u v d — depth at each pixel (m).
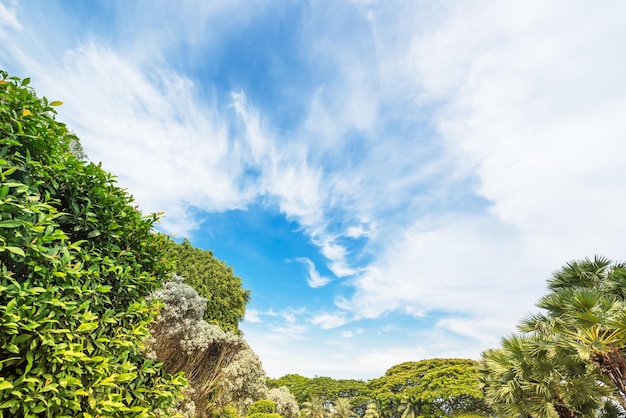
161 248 3.44
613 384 7.85
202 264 18.59
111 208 2.89
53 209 2.17
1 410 1.80
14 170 2.01
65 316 2.09
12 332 1.74
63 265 2.15
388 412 32.59
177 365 9.47
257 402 13.69
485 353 11.76
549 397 8.02
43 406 1.86
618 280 9.30
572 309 8.19
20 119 2.21
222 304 17.50
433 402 28.97
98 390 2.23
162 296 9.14
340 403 35.62
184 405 8.90
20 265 2.02
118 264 2.89
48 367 2.00
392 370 37.66
